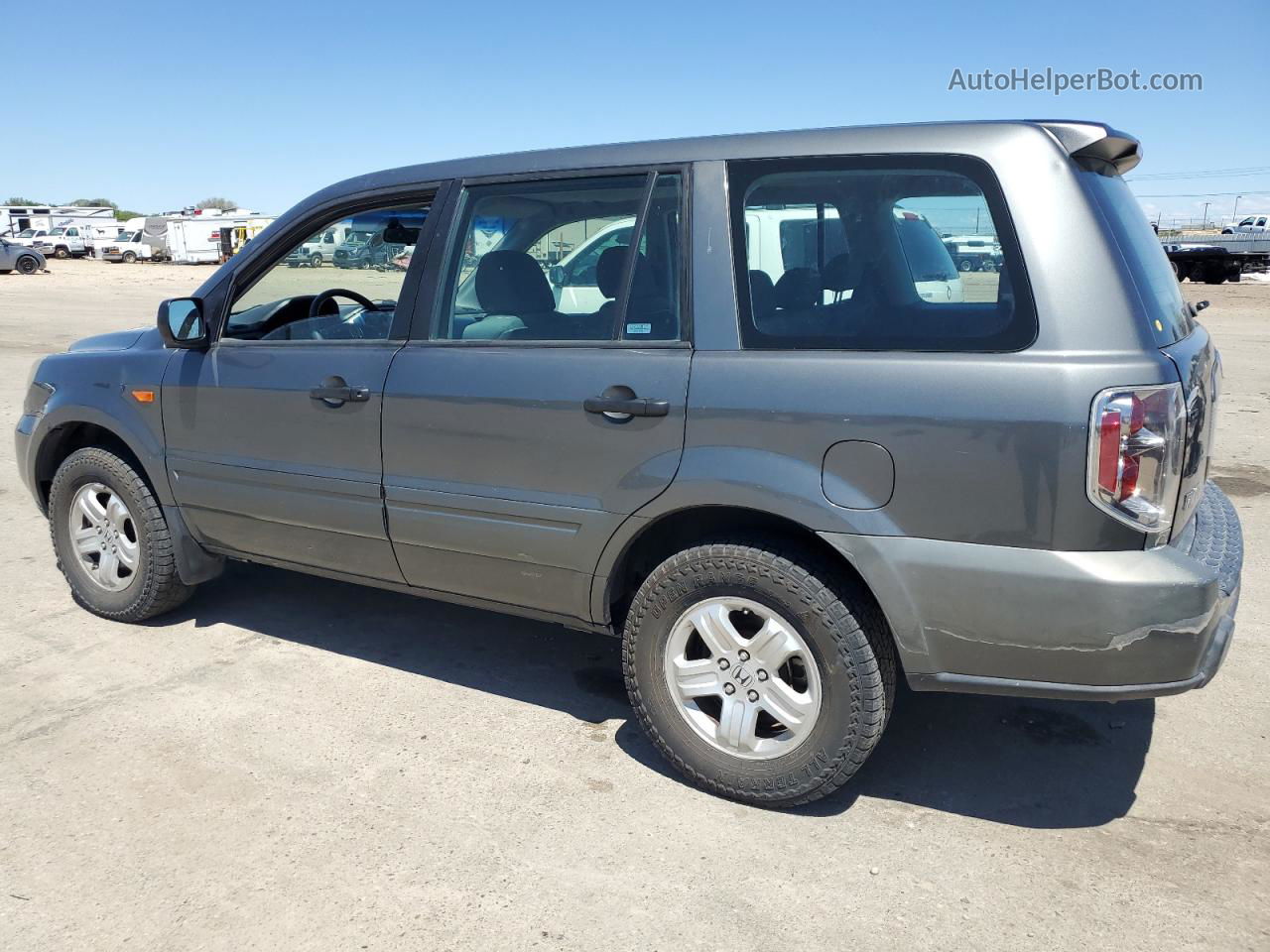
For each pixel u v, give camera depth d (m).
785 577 2.99
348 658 4.29
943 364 2.77
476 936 2.62
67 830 3.04
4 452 8.21
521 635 4.58
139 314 20.91
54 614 4.73
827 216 3.01
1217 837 3.07
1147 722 3.79
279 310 4.25
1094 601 2.64
